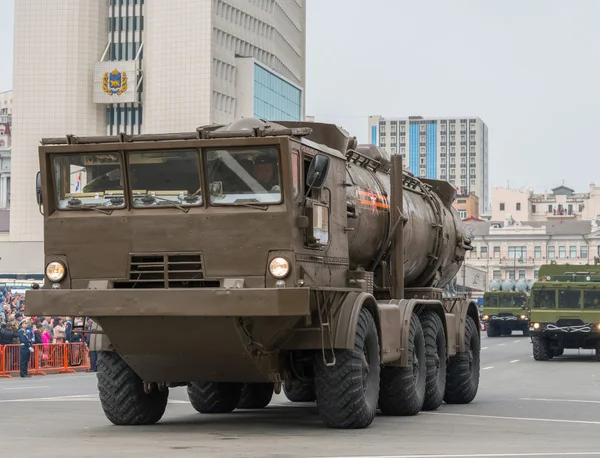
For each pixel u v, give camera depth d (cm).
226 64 14212
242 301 1335
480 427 1617
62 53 14500
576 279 4591
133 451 1200
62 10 14512
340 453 1191
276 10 15775
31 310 1394
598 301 4419
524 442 1371
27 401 2208
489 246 19600
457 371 2208
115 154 1422
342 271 1572
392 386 1784
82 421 1688
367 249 1791
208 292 1343
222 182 1396
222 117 14138
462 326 2197
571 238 19250
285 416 1814
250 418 1764
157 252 1404
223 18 14200
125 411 1564
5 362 3494
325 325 1451
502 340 6919
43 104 14538
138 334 1406
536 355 4441
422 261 2162
